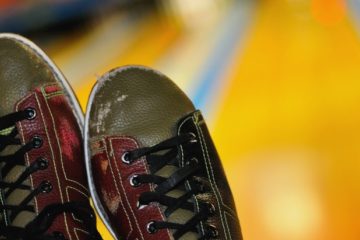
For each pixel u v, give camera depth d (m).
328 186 0.85
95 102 0.59
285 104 1.16
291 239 0.76
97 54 1.82
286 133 1.01
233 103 1.20
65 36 1.94
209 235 0.58
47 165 0.58
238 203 0.83
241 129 1.05
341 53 1.54
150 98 0.60
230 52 1.75
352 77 1.29
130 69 0.61
